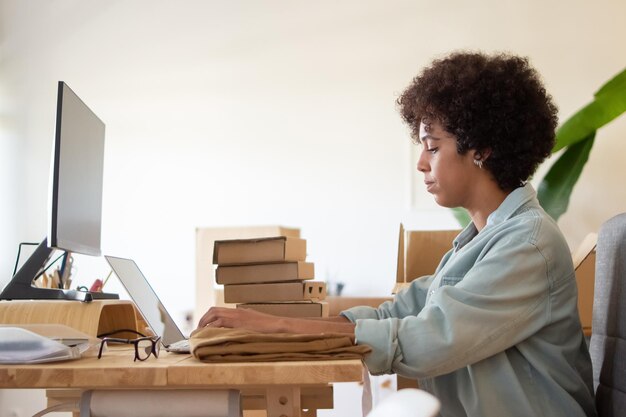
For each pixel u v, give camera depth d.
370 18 4.77
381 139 4.70
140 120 4.94
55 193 1.62
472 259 1.46
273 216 4.77
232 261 1.68
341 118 4.75
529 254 1.37
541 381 1.38
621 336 1.44
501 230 1.42
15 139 5.03
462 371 1.39
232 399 1.14
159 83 4.95
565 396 1.37
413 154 4.65
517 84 1.51
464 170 1.53
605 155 4.47
